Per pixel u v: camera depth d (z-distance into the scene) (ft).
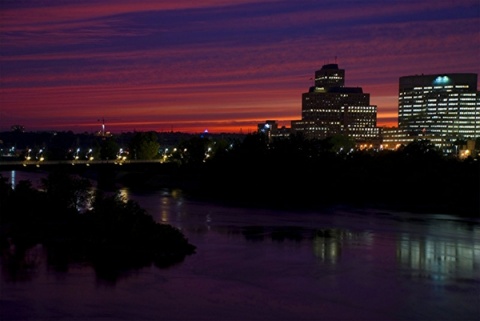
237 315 257.34
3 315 254.88
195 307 266.16
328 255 365.40
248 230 451.94
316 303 273.13
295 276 315.78
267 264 340.18
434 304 273.75
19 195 466.70
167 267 330.34
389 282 306.76
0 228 416.87
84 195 504.43
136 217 394.11
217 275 315.99
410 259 357.82
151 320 251.39
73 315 255.70
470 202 634.43
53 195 482.69
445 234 445.78
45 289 288.10
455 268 337.11
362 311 263.90
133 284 297.94
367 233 445.37
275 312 261.24
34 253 356.59
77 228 417.69
